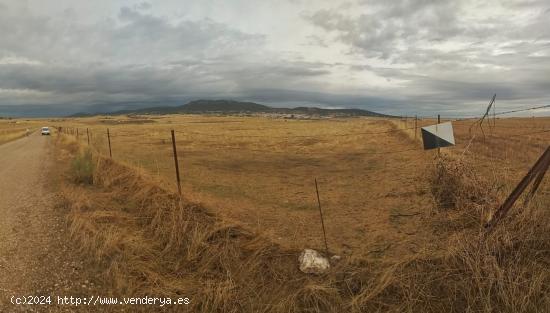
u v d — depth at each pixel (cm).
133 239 661
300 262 577
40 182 1309
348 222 794
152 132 5219
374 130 4075
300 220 813
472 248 535
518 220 580
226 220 711
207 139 3606
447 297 482
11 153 2669
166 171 1579
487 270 489
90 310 485
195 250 611
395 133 3206
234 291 515
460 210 768
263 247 619
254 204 959
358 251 625
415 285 495
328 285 511
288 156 2131
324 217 834
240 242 642
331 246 657
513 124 3603
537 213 579
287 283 538
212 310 490
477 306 462
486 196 719
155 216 736
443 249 579
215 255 596
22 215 873
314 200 1005
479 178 827
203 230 669
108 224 739
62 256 629
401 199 952
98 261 601
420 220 770
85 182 1213
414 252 603
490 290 477
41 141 4062
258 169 1650
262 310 486
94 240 651
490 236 548
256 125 7550
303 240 686
